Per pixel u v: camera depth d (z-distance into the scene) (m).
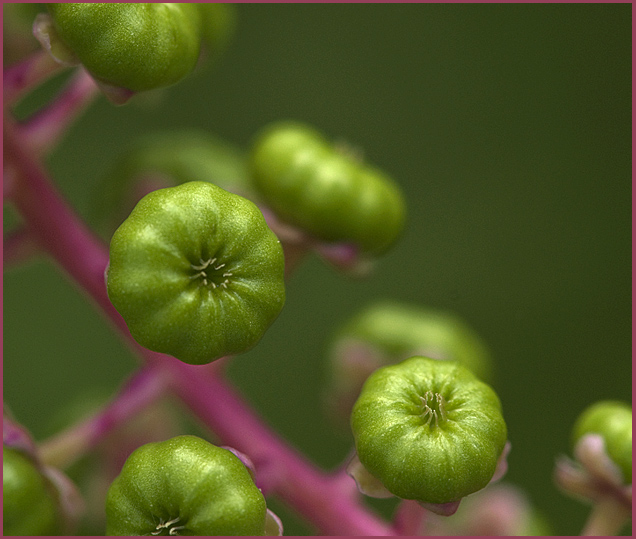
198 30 0.16
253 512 0.15
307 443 0.21
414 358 0.16
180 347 0.15
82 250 0.17
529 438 0.21
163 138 0.18
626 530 0.18
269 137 0.17
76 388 0.21
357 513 0.17
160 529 0.15
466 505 0.18
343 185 0.17
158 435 0.19
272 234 0.16
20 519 0.16
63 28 0.16
